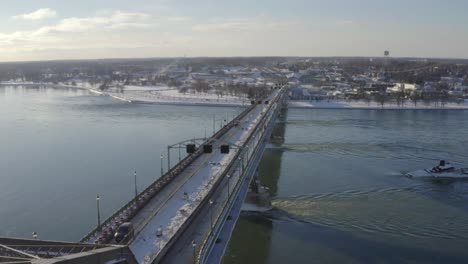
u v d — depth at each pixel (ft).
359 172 371.97
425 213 279.69
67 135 509.35
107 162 387.96
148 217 179.42
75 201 293.64
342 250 230.07
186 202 199.31
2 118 643.04
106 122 613.52
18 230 250.37
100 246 133.69
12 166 375.04
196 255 144.46
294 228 257.75
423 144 485.15
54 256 125.59
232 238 245.65
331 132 562.66
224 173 253.24
